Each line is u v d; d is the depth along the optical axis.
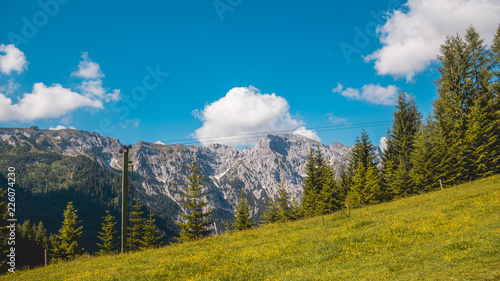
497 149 46.53
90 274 19.95
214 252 22.34
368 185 60.47
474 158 47.94
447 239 15.52
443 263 12.06
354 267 14.22
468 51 53.59
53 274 22.06
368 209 38.28
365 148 71.38
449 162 50.00
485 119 48.47
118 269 20.67
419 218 22.66
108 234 70.31
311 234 23.97
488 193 27.28
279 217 72.38
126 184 31.14
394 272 12.26
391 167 62.69
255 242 24.45
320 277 13.37
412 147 63.31
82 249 66.44
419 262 12.91
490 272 9.91
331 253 17.27
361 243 18.11
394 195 59.12
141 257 24.78
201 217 57.19
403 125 66.81
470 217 19.28
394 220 23.73
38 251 65.56
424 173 53.38
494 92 50.84
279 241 23.19
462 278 9.98
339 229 24.25
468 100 53.50
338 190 73.12
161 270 18.67
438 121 55.47
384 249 16.28
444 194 35.03
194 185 58.16
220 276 15.98
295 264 16.58
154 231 66.12
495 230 14.74
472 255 12.02
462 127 51.88
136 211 66.88
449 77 54.66
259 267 16.89
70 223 66.44
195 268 18.30
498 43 51.22
